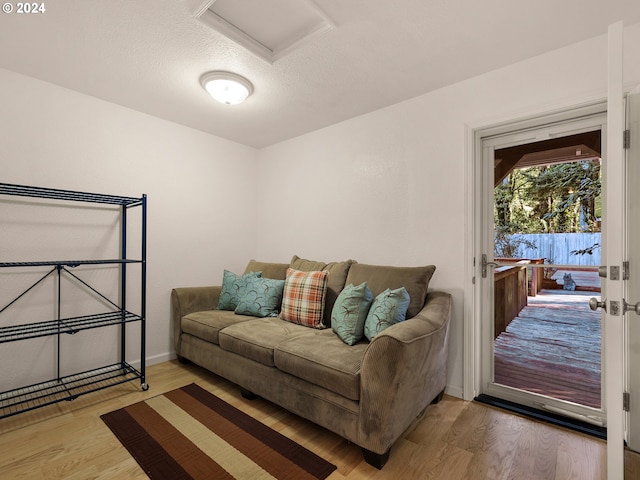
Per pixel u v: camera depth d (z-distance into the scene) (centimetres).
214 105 260
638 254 159
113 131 256
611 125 119
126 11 155
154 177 281
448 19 162
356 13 158
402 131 252
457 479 141
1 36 173
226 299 284
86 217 242
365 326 193
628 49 166
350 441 165
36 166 219
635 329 159
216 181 329
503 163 222
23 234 215
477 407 206
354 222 281
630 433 161
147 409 201
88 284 243
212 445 165
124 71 210
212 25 165
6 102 208
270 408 204
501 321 239
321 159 309
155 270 282
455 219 224
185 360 281
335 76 216
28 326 214
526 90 197
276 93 239
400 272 220
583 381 210
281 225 345
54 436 172
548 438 171
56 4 149
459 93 223
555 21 164
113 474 143
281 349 186
